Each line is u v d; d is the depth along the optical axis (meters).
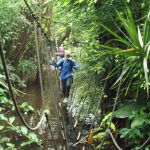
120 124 3.61
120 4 3.18
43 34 3.94
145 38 2.10
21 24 7.41
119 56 3.13
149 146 2.84
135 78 3.16
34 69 8.87
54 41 5.71
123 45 3.42
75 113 5.15
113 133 3.61
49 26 6.32
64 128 4.32
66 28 4.48
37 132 4.85
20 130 2.27
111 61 3.47
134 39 2.11
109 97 3.97
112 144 3.64
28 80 8.77
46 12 6.60
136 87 3.22
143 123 3.05
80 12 3.70
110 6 3.23
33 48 8.62
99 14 3.39
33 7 6.94
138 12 3.11
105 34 3.51
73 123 4.85
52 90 3.98
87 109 4.86
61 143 4.24
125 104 3.37
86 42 4.05
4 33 6.71
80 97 5.30
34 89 8.40
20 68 8.25
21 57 8.35
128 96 3.47
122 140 3.58
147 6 2.99
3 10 6.56
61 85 6.26
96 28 3.54
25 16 7.50
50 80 3.92
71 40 5.58
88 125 4.78
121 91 3.41
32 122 5.23
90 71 4.26
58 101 4.86
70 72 6.29
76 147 4.18
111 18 3.09
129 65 2.28
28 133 2.31
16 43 8.03
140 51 2.11
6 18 6.62
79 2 3.52
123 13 3.18
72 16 3.94
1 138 2.67
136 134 3.04
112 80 3.87
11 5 6.64
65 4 3.82
